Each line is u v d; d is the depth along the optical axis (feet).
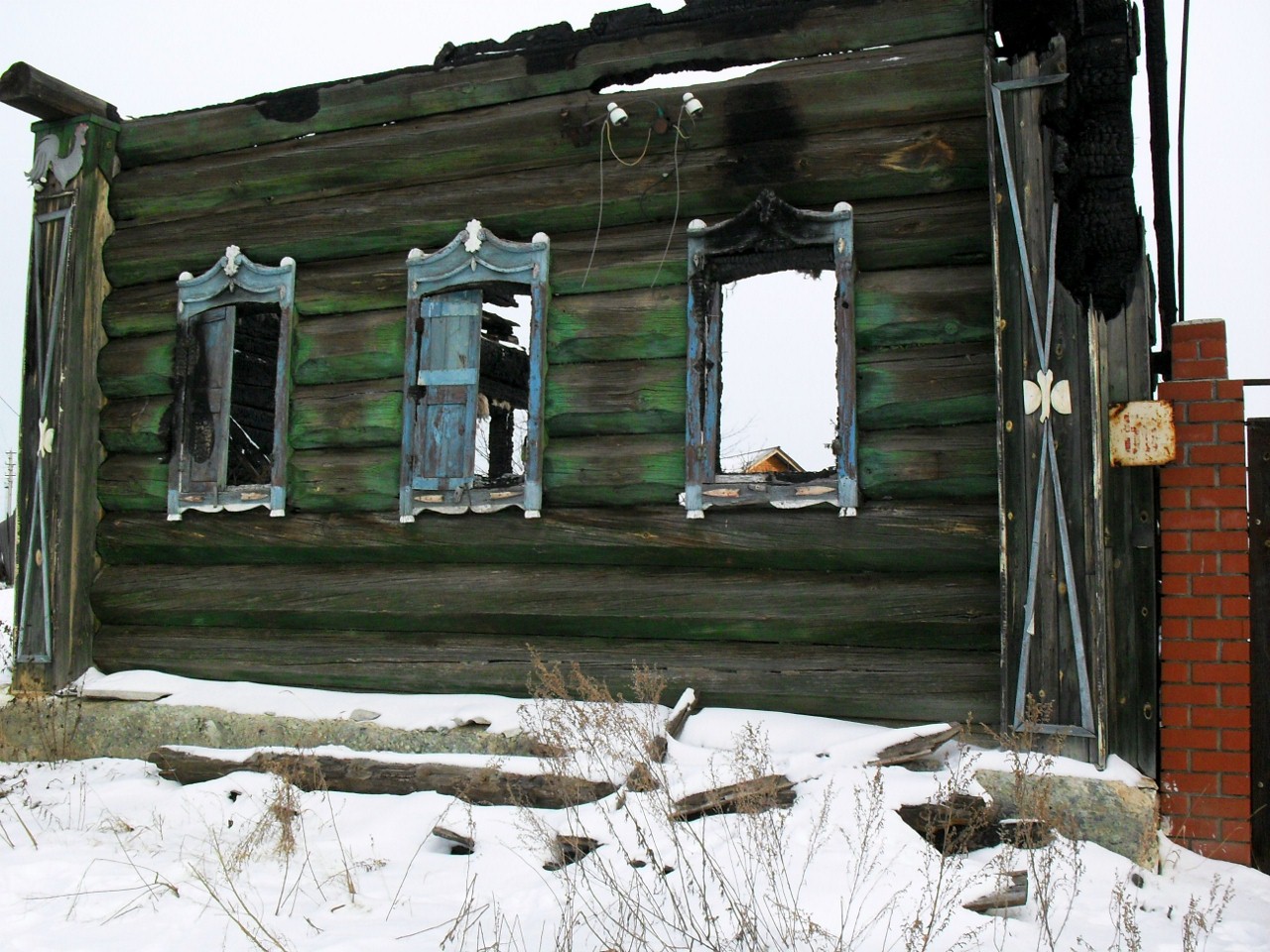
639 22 19.71
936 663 17.13
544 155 20.22
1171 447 16.56
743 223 18.48
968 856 14.48
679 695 18.39
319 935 13.19
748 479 18.24
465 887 14.66
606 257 19.58
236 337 25.82
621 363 19.44
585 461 19.34
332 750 18.60
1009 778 15.35
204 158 23.15
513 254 20.06
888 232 17.80
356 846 16.22
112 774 20.03
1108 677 16.25
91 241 23.36
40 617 22.48
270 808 16.49
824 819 14.14
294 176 22.09
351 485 21.08
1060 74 16.16
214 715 20.47
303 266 22.06
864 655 17.57
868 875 13.48
